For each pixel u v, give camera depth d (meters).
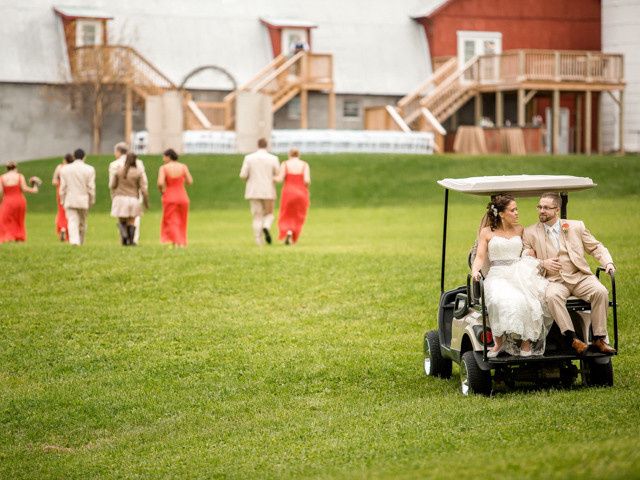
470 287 19.83
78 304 30.17
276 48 103.69
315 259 35.94
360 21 107.69
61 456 19.36
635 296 29.38
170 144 83.38
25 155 94.81
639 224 47.47
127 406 22.03
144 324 28.14
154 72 98.12
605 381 19.77
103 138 95.81
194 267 34.28
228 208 70.00
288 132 89.25
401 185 73.50
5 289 31.83
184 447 19.03
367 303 30.08
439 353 22.20
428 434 17.56
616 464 13.70
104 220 63.91
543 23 107.38
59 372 24.62
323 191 73.00
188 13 103.56
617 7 102.25
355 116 104.31
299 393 22.36
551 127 104.12
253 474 16.81
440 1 108.38
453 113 98.38
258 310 29.52
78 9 98.75
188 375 24.06
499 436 16.83
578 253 19.27
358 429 18.66
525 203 57.97
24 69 94.81
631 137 101.88
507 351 19.14
